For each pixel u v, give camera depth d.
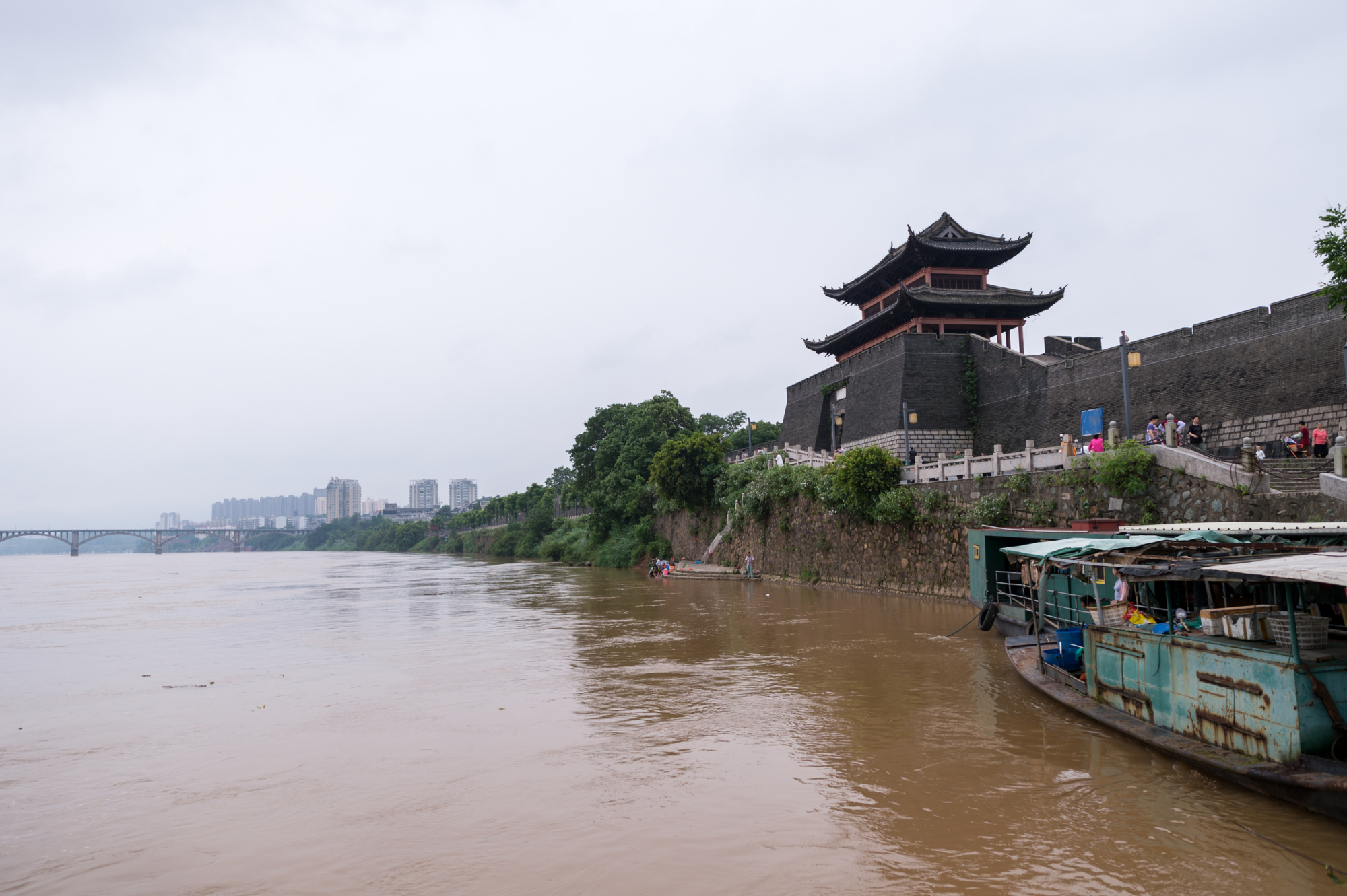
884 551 33.19
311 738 13.55
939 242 51.09
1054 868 8.05
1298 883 7.58
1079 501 24.11
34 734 14.32
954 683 16.33
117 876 8.41
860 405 49.22
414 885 8.02
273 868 8.48
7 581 76.69
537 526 102.62
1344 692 9.12
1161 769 10.80
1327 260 17.61
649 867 8.28
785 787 10.61
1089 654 13.21
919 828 9.14
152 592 55.47
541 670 19.12
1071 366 38.06
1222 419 30.72
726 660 19.62
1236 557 11.66
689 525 58.09
